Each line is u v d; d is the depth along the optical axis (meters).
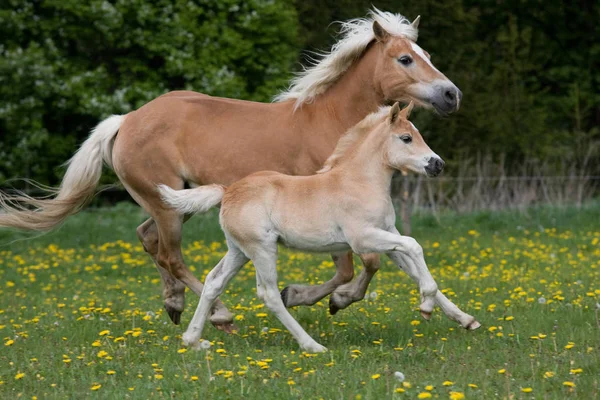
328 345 9.74
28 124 27.17
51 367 8.73
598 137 36.47
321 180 9.45
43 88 26.30
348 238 9.34
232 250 9.79
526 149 30.22
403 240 9.16
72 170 11.74
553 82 39.06
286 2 29.33
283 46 28.47
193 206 9.66
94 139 11.77
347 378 7.86
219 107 11.12
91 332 10.48
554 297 11.65
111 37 26.83
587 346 8.88
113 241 21.91
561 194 25.17
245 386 7.68
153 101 11.52
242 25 27.45
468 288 13.48
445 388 7.45
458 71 31.84
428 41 31.69
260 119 10.94
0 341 10.16
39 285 15.95
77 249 20.86
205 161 10.93
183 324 11.29
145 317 11.45
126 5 26.61
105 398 7.53
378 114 9.60
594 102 36.69
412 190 24.56
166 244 11.35
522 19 38.22
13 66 25.81
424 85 10.59
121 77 27.97
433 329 10.23
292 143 10.76
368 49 10.91
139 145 11.21
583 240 19.94
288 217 9.44
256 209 9.48
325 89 10.98
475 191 24.94
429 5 31.05
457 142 30.05
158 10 27.23
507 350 8.88
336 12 30.91
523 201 24.89
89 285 15.70
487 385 7.49
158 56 28.47
